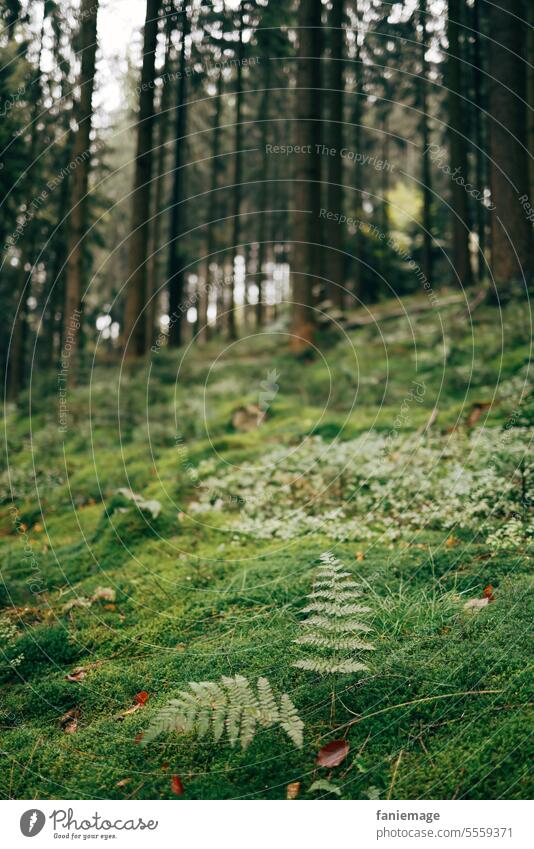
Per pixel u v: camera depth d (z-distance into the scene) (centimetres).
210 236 1819
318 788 207
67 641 305
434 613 276
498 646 250
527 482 369
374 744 218
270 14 1079
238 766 219
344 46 1132
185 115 1349
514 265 800
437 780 204
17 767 231
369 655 258
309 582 327
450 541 344
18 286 1128
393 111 1980
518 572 299
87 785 221
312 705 237
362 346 903
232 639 288
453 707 226
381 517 396
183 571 365
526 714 217
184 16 1129
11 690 274
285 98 1752
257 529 413
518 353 625
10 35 841
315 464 492
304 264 942
